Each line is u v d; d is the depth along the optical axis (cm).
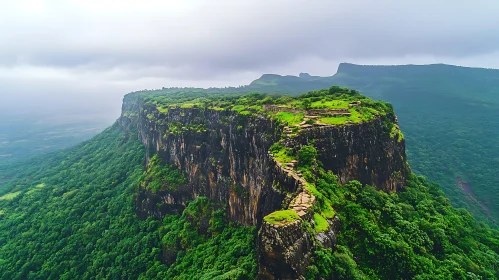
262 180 6650
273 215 3588
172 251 8519
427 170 15525
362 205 5019
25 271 9594
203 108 10500
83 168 17450
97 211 11931
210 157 9481
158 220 10325
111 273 8775
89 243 10244
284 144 5491
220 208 8825
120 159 16025
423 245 4834
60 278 9094
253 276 5212
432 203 6488
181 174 10775
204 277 5947
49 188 15450
